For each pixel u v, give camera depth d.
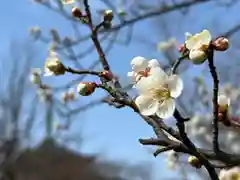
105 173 2.93
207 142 0.84
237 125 0.35
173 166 0.80
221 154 0.34
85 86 0.34
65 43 0.81
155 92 0.31
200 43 0.30
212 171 0.31
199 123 0.85
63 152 2.97
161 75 0.31
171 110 0.31
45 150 2.84
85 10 0.39
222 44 0.30
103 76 0.35
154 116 0.33
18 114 2.53
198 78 0.89
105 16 0.40
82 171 3.05
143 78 0.31
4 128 2.49
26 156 2.60
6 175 2.40
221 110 0.34
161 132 0.33
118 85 0.35
